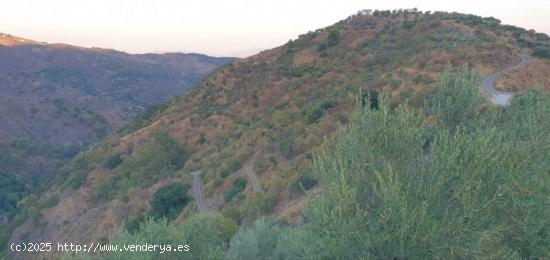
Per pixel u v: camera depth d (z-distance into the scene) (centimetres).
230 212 4728
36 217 8656
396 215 1109
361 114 1334
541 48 8462
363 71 9312
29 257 7669
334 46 12200
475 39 8938
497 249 1156
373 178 1239
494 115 1602
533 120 1541
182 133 10362
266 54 13775
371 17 14675
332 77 9650
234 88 12081
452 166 1155
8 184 12988
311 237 1348
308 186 4416
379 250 1162
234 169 6700
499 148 1181
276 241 2119
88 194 8912
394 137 1259
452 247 1096
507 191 1156
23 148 16512
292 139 6412
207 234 1994
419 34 10975
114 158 9988
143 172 8606
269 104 10138
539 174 1233
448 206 1174
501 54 7881
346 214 1188
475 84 1756
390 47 10600
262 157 6731
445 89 1769
